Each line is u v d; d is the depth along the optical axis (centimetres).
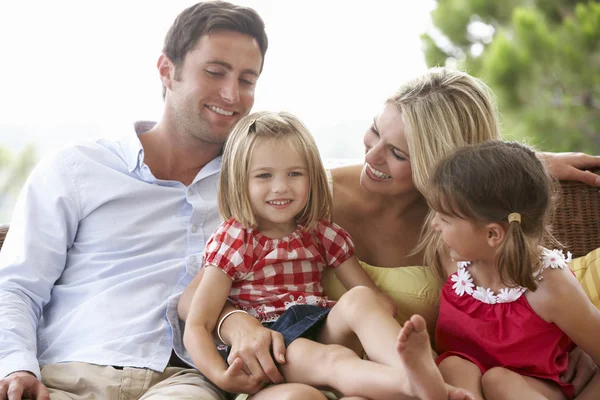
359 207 195
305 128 176
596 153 510
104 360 169
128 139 199
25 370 157
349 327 151
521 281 151
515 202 151
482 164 153
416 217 195
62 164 190
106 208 190
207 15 191
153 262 186
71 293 184
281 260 172
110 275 185
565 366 158
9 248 184
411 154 173
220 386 151
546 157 206
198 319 161
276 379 150
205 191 195
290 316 161
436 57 553
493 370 151
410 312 183
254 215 172
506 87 517
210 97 192
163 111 199
